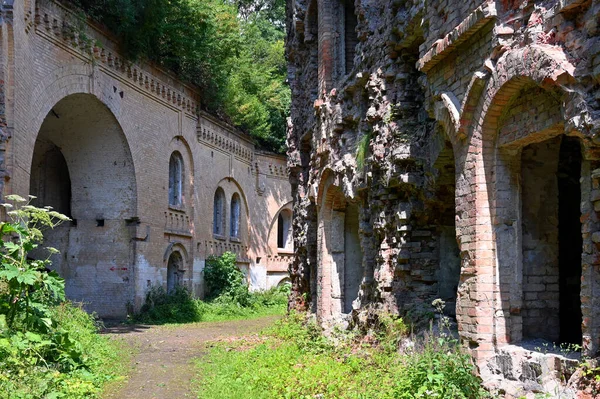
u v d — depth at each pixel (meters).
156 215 26.16
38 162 24.55
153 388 10.66
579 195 9.62
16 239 14.80
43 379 8.56
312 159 18.59
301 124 21.20
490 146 8.20
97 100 21.62
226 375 11.26
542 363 6.96
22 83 16.02
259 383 10.25
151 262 25.56
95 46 21.11
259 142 40.78
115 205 24.41
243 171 37.12
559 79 6.39
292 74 22.17
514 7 7.43
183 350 15.80
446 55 9.12
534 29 6.95
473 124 8.32
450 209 11.80
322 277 16.84
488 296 8.05
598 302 6.30
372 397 8.54
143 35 24.20
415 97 12.23
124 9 21.80
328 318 16.44
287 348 13.89
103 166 24.30
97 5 21.78
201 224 31.28
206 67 30.98
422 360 8.18
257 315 29.73
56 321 11.37
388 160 12.02
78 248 24.53
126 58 23.52
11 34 14.98
